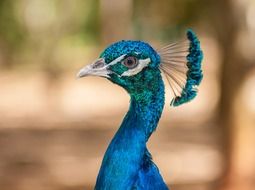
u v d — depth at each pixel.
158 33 26.88
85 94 28.80
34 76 32.12
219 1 12.94
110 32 32.09
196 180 14.30
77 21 29.92
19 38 26.66
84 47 31.80
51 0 28.53
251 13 12.69
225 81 12.87
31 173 15.45
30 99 27.45
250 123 12.84
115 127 21.89
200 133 19.95
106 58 4.38
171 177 14.70
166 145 18.36
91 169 15.86
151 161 4.32
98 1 30.28
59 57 29.38
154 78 4.41
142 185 4.21
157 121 4.46
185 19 16.50
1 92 28.98
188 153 17.22
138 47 4.36
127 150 4.25
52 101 27.03
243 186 12.80
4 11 23.70
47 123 22.55
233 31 12.65
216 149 17.27
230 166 12.89
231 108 12.80
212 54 35.00
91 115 23.98
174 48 4.47
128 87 4.40
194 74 4.43
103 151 18.09
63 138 19.94
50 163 16.53
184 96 4.43
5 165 16.20
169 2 17.75
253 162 12.86
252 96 13.62
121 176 4.22
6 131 20.95
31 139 19.62
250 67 12.76
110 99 27.72
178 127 21.14
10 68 32.72
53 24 28.64
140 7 25.86
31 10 27.62
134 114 4.39
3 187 14.37
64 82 30.16
